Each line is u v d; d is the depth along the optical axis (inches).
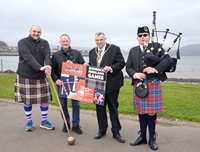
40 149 107.9
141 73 107.7
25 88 131.3
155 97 108.2
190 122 152.5
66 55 131.7
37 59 131.4
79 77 125.3
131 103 215.3
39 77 133.2
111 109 122.6
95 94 121.3
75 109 131.4
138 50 114.8
